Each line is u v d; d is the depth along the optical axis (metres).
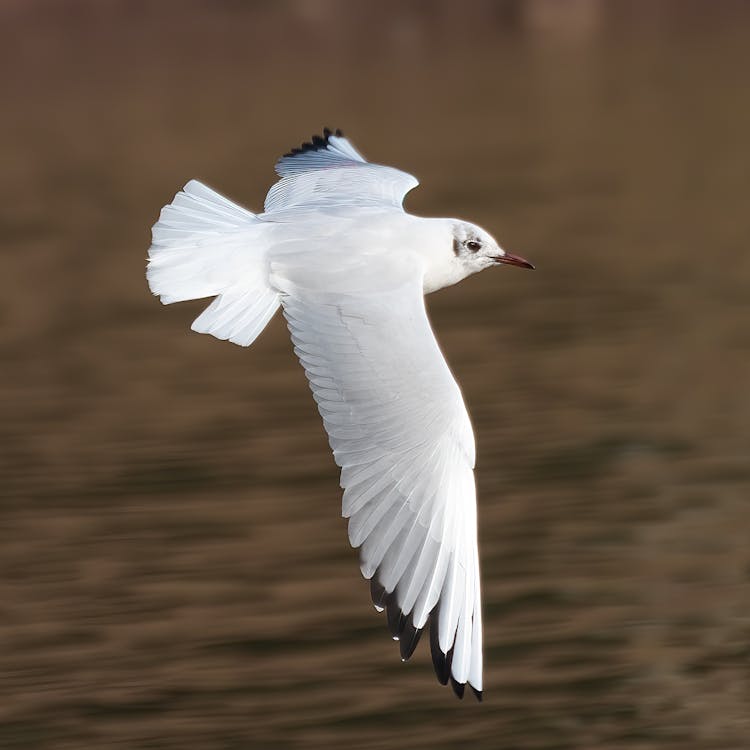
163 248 8.45
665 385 17.72
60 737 10.43
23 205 29.05
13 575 12.93
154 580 12.84
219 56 44.22
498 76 42.81
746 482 14.80
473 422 16.66
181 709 10.80
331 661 11.46
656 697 10.85
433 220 8.73
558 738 10.39
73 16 45.88
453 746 10.26
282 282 8.09
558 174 30.92
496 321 20.70
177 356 19.59
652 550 13.30
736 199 28.42
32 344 20.19
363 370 7.61
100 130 36.12
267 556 13.27
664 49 46.66
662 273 23.03
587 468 15.23
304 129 35.66
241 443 16.17
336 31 47.56
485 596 12.52
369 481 7.42
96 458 15.80
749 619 12.02
